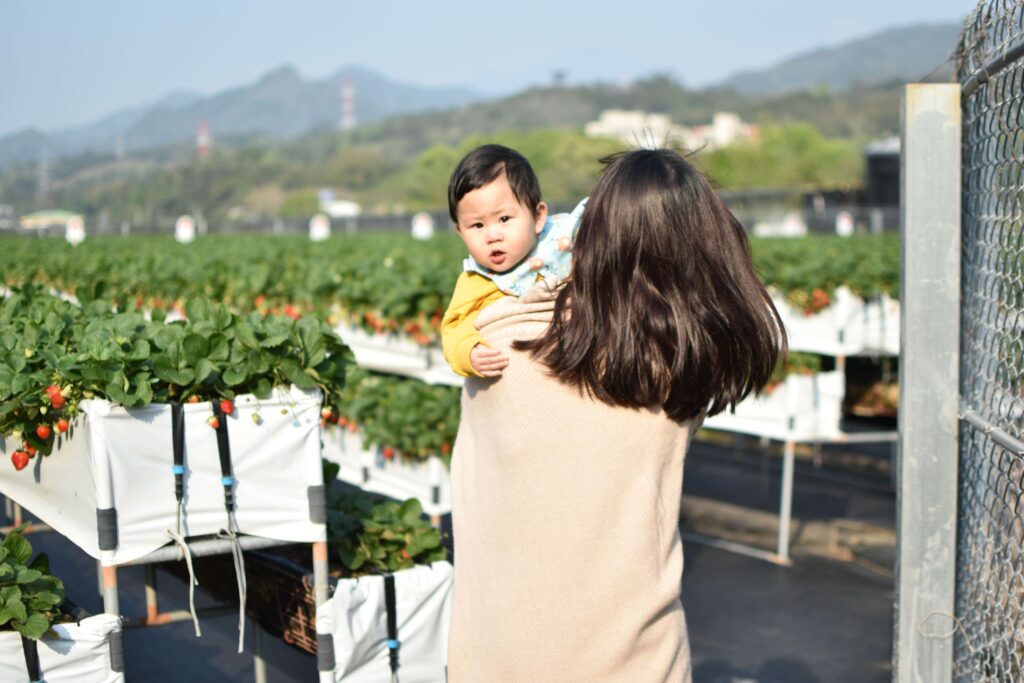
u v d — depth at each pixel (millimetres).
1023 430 2645
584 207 2484
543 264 2467
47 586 3244
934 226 3174
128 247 18969
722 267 2307
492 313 2367
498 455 2336
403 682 3668
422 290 7770
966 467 3332
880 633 6809
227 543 3465
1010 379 2760
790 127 115062
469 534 2453
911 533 3209
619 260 2266
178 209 167000
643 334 2242
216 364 3461
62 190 165875
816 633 6797
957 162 3164
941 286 3178
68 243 20797
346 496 4332
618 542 2303
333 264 9508
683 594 7582
